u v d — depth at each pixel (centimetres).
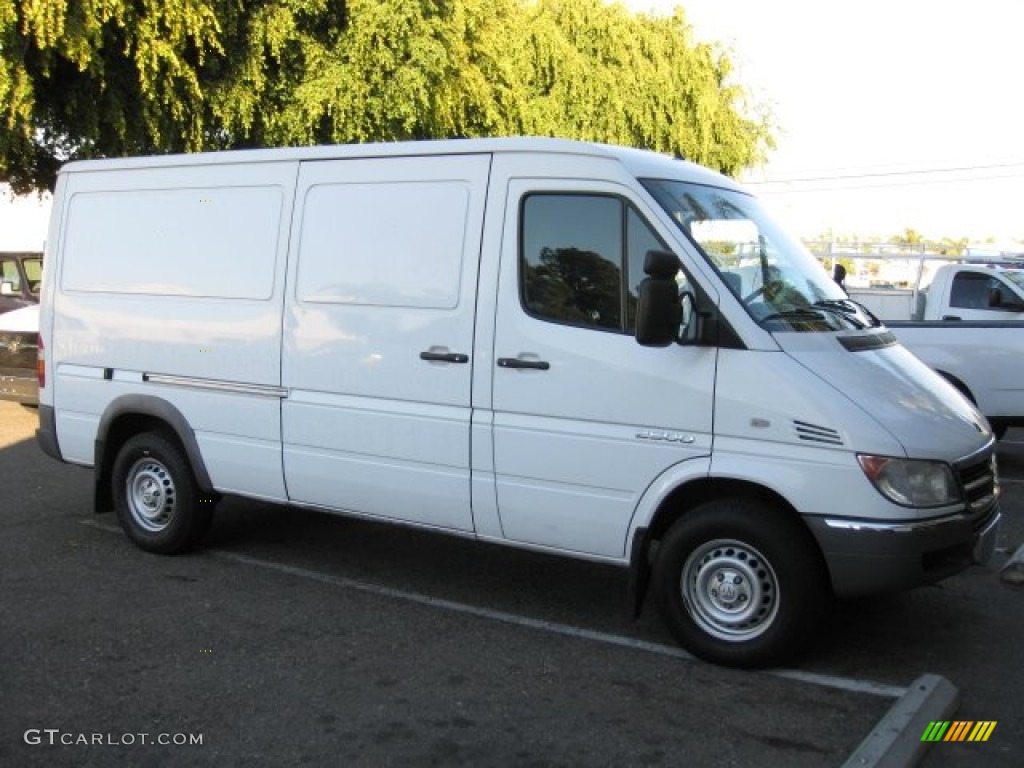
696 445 451
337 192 552
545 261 489
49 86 1158
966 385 962
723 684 446
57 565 615
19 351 1088
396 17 1253
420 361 520
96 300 649
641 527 467
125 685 438
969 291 1183
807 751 384
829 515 425
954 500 435
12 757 372
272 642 492
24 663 461
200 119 1238
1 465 911
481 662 470
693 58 2392
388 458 535
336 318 548
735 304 447
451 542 682
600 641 500
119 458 646
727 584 456
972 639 505
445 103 1413
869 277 2384
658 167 495
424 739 392
